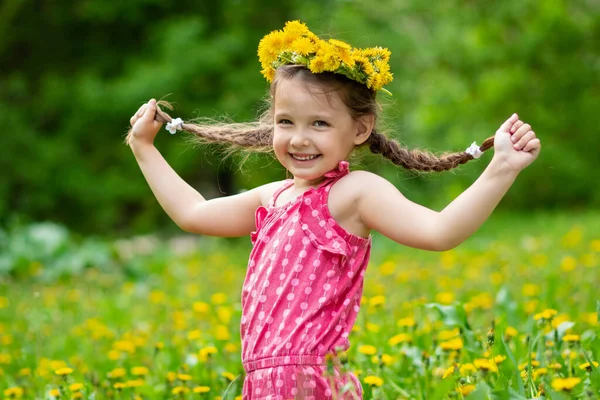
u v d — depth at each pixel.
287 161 3.62
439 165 3.83
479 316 6.41
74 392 4.88
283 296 3.50
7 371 6.25
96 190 21.69
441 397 3.72
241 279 10.79
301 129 3.56
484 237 15.84
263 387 3.46
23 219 20.84
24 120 22.16
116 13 22.23
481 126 21.16
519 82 21.08
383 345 5.49
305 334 3.44
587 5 22.47
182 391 4.70
